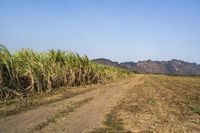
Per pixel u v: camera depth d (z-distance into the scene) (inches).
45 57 930.7
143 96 791.1
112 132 394.0
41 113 505.7
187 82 1756.9
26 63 777.6
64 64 1046.4
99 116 494.0
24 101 646.5
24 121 440.8
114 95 811.4
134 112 537.6
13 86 720.3
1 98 673.0
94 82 1347.2
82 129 404.2
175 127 437.1
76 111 534.9
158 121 471.2
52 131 388.8
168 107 609.0
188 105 647.8
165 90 1015.6
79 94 821.9
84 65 1190.9
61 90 901.2
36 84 808.3
